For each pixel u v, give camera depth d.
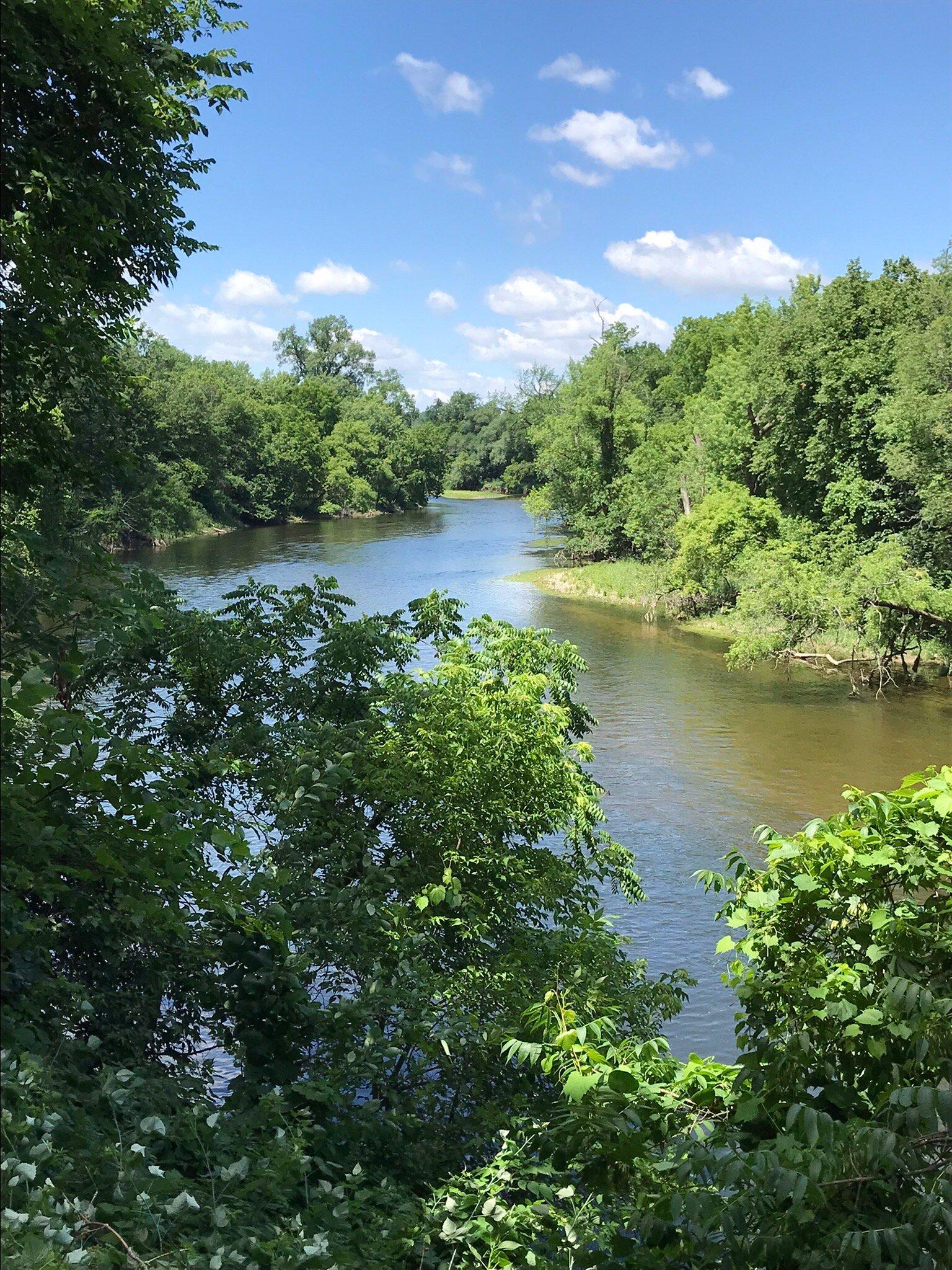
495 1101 7.26
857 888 4.61
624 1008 9.84
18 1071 4.04
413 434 111.06
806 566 35.22
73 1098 4.42
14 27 7.84
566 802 13.41
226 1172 4.13
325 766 10.05
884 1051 3.95
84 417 9.68
